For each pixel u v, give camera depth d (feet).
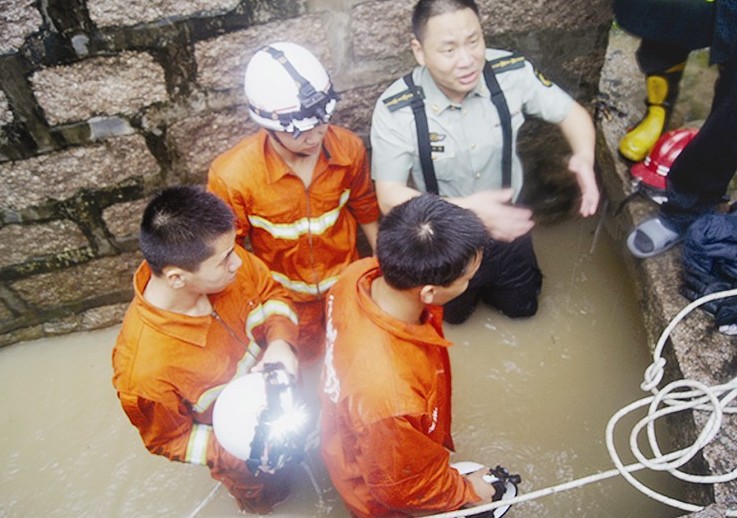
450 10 5.94
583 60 8.46
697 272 7.09
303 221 6.96
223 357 5.69
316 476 7.62
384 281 4.81
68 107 6.98
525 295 8.54
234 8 6.72
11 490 7.89
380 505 5.64
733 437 5.98
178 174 7.94
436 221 4.47
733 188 8.35
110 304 9.14
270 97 5.82
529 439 7.91
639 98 9.19
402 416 4.56
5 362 9.08
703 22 6.98
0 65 6.48
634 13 7.48
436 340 4.81
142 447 8.17
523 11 7.72
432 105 6.74
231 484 6.43
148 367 5.14
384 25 7.30
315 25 7.09
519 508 7.36
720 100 6.62
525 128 8.66
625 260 8.73
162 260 4.78
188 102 7.31
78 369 9.00
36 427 8.45
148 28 6.63
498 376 8.50
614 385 8.26
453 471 5.57
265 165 6.50
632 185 8.58
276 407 5.32
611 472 5.33
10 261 8.20
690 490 6.27
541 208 9.71
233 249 5.16
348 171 6.97
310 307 7.81
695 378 6.64
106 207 8.00
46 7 6.24
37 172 7.42
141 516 7.60
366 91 7.85
